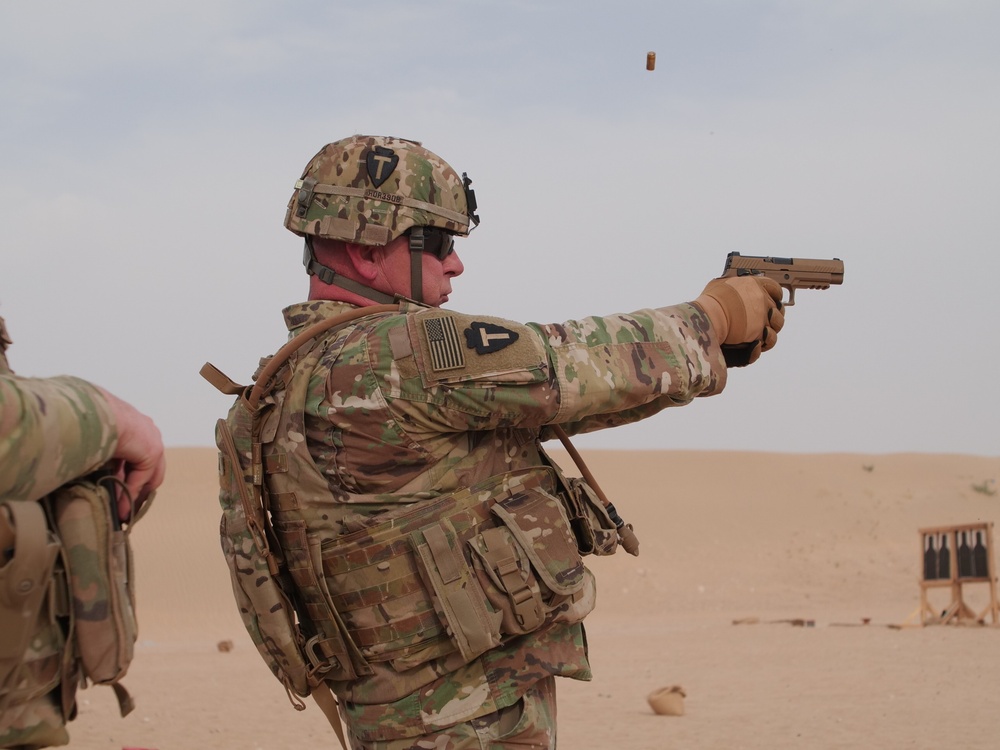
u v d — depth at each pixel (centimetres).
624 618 2550
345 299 275
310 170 280
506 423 249
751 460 5525
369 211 270
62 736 191
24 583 165
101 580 190
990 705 898
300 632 265
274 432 255
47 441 167
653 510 4491
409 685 246
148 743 738
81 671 193
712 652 1452
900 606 2641
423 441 246
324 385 248
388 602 244
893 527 4484
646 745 724
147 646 2078
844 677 1109
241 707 959
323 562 251
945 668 1173
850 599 2878
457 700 245
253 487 258
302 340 259
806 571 3428
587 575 258
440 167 280
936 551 1850
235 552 263
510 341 243
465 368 240
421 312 249
